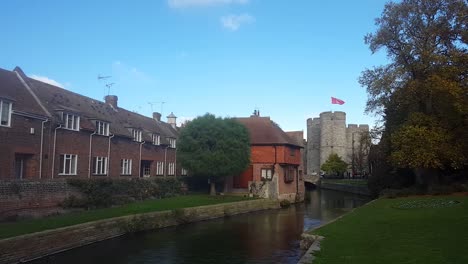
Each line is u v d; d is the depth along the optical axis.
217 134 39.72
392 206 25.28
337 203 47.38
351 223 19.95
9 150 23.14
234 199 38.62
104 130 33.50
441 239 13.92
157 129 46.31
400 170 39.12
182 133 40.44
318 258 12.26
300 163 55.78
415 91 28.45
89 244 20.19
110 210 26.12
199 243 21.25
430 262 10.80
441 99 27.58
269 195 44.00
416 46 29.58
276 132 49.53
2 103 22.89
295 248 19.84
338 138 96.94
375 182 42.72
